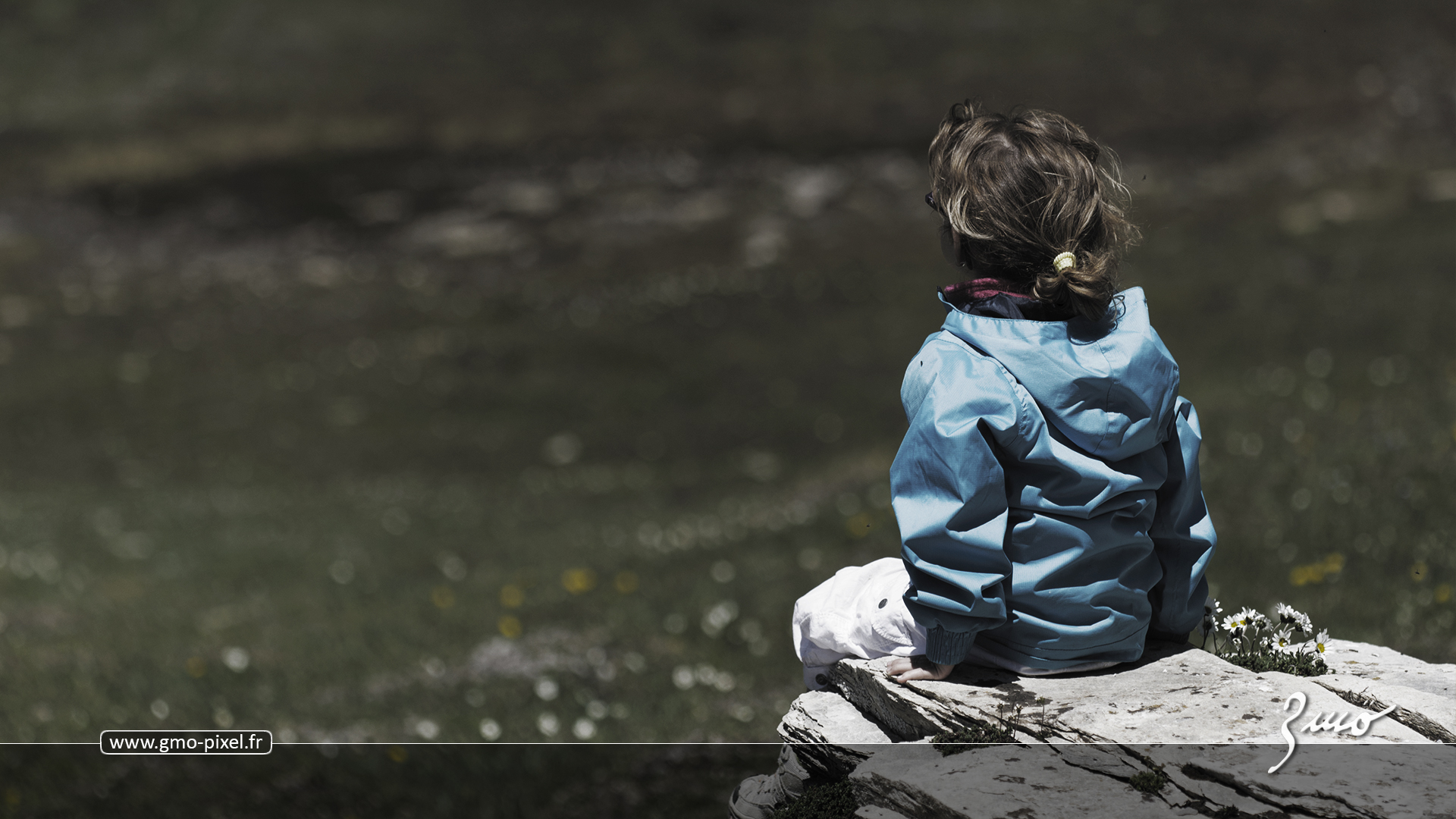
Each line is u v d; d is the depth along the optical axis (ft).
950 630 10.49
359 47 152.46
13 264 109.60
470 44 153.28
